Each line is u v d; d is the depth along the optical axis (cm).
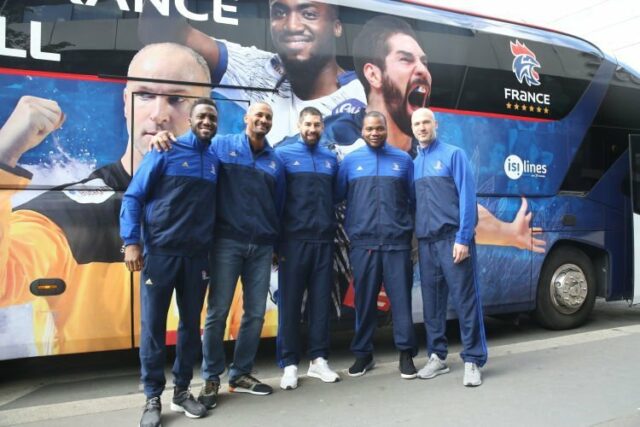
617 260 664
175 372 375
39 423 372
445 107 560
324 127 502
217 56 463
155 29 445
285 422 370
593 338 606
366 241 449
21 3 407
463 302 446
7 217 403
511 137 594
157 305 351
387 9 539
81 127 420
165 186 348
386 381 454
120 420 378
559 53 636
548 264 633
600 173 651
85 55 423
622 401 407
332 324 508
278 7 490
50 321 414
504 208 589
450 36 570
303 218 427
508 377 464
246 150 395
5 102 402
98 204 425
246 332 411
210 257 390
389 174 451
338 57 511
